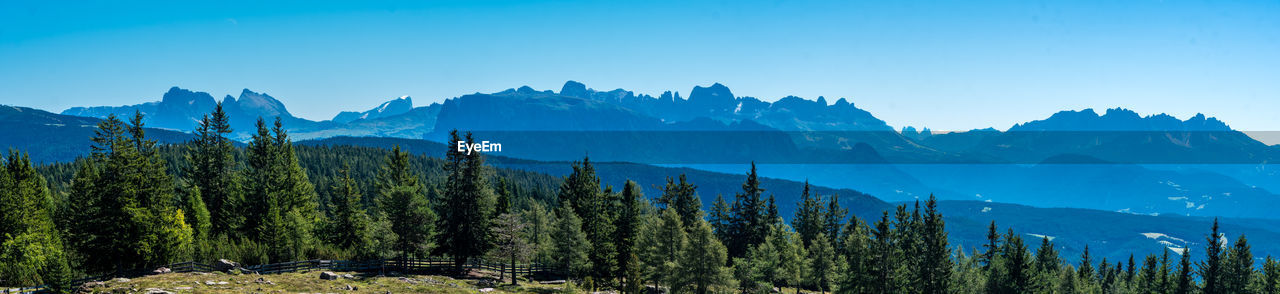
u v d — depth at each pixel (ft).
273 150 327.47
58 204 272.72
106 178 214.07
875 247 287.69
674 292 242.58
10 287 177.58
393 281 222.48
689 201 349.82
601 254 278.67
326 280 211.00
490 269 284.20
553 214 333.62
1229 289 360.48
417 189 277.64
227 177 309.63
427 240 258.37
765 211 360.07
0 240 187.01
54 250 184.24
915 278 293.02
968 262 369.30
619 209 304.30
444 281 237.86
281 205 294.66
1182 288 376.48
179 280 189.78
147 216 212.84
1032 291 329.31
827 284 314.14
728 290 244.42
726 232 353.31
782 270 296.71
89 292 172.14
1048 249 467.52
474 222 266.36
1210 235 367.04
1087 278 476.95
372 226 264.52
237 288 181.57
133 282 183.11
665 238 257.34
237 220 286.87
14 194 199.41
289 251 254.88
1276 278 353.10
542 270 295.07
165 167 282.15
